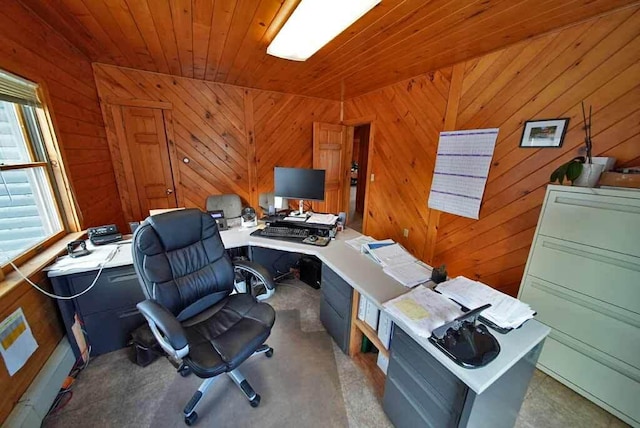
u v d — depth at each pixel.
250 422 1.33
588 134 1.65
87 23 1.69
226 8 1.48
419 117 2.83
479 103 2.24
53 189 1.75
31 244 1.55
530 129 1.93
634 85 1.46
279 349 1.84
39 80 1.58
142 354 1.62
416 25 1.63
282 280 2.85
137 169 2.92
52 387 1.32
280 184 2.45
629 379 1.34
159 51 2.17
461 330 0.96
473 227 2.43
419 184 2.95
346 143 4.26
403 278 1.44
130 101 2.74
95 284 1.61
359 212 5.97
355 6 1.33
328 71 2.62
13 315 1.18
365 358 1.76
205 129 3.21
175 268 1.39
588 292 1.45
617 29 1.47
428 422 1.05
